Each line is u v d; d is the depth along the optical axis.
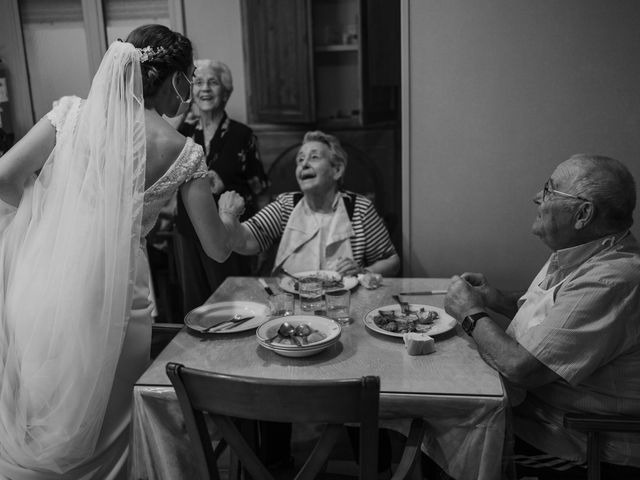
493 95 2.47
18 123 3.17
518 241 2.58
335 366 1.54
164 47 1.64
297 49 3.91
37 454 1.61
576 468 1.58
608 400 1.50
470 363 1.54
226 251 1.85
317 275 2.19
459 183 2.56
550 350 1.44
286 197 2.47
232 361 1.58
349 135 4.39
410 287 2.11
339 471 2.16
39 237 1.62
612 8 2.37
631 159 2.46
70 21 3.07
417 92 2.50
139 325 1.71
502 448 1.40
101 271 1.58
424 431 1.47
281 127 4.25
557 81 2.44
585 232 1.51
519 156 2.51
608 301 1.43
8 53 3.09
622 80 2.41
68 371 1.58
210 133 3.04
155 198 1.65
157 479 1.52
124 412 1.73
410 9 2.44
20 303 1.61
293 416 1.21
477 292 1.76
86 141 1.58
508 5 2.41
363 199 2.45
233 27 3.66
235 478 1.74
